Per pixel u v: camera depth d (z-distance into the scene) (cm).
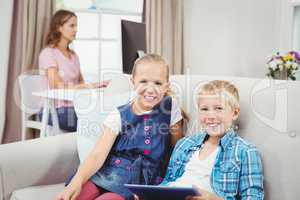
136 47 259
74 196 121
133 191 105
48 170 150
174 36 370
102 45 365
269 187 117
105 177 128
